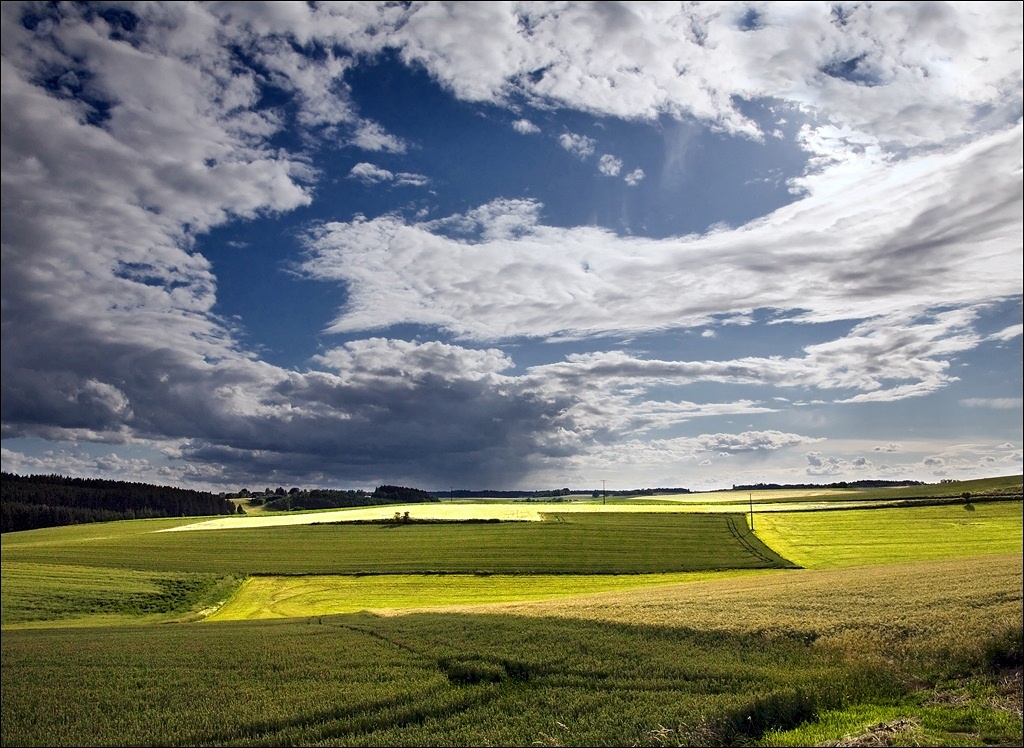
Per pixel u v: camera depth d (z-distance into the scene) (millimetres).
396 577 74188
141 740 20062
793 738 15977
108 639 37219
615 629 29969
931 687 19094
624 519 117625
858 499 157625
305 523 120000
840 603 31422
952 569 44312
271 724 20703
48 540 116875
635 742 16781
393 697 22141
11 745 20141
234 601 65250
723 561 81188
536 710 20000
